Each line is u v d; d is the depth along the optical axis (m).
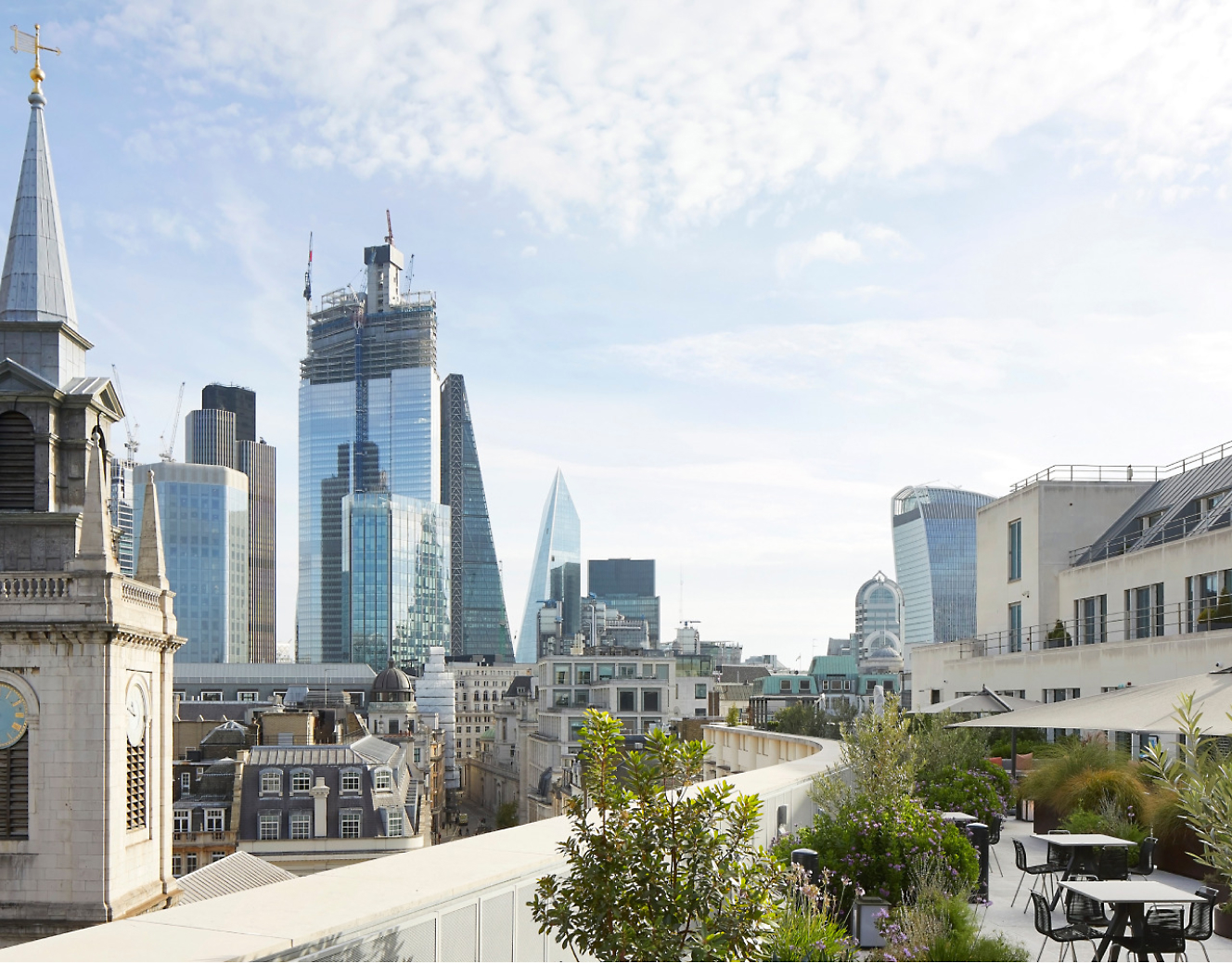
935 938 12.78
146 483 41.62
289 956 7.04
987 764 27.70
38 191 41.12
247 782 99.00
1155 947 13.15
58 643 34.78
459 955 8.71
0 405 37.41
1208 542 41.75
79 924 33.66
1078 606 55.25
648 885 8.27
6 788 34.44
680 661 188.75
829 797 18.25
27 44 42.00
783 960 10.88
